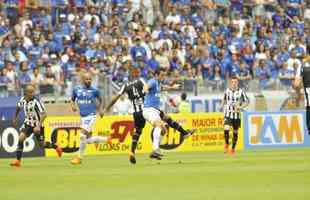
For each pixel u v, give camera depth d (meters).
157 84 54.34
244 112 77.31
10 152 68.25
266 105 86.88
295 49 100.50
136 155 68.06
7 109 78.06
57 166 53.84
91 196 33.66
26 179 43.00
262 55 97.56
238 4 107.44
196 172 45.47
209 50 95.31
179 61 91.38
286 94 87.56
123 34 94.69
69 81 82.12
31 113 55.97
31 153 68.62
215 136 75.56
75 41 90.12
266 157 60.78
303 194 32.94
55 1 95.69
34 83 79.81
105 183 39.62
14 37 88.31
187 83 84.69
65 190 36.47
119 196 33.47
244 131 77.00
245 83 86.69
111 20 96.75
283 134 78.69
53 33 90.81
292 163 52.41
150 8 101.56
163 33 95.88
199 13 103.94
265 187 36.22
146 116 54.12
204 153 69.50
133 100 53.91
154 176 43.19
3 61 83.25
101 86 80.12
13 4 93.69
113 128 71.62
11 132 68.31
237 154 66.62
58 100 80.31
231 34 101.19
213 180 40.22
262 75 95.25
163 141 73.00
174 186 37.44
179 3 103.62
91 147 70.88
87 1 97.56
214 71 92.50
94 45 89.56
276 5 110.00
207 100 85.50
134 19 97.38
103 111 56.25
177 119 73.75
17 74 81.31
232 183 38.47
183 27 98.88
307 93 51.53
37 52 86.94
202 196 32.94
